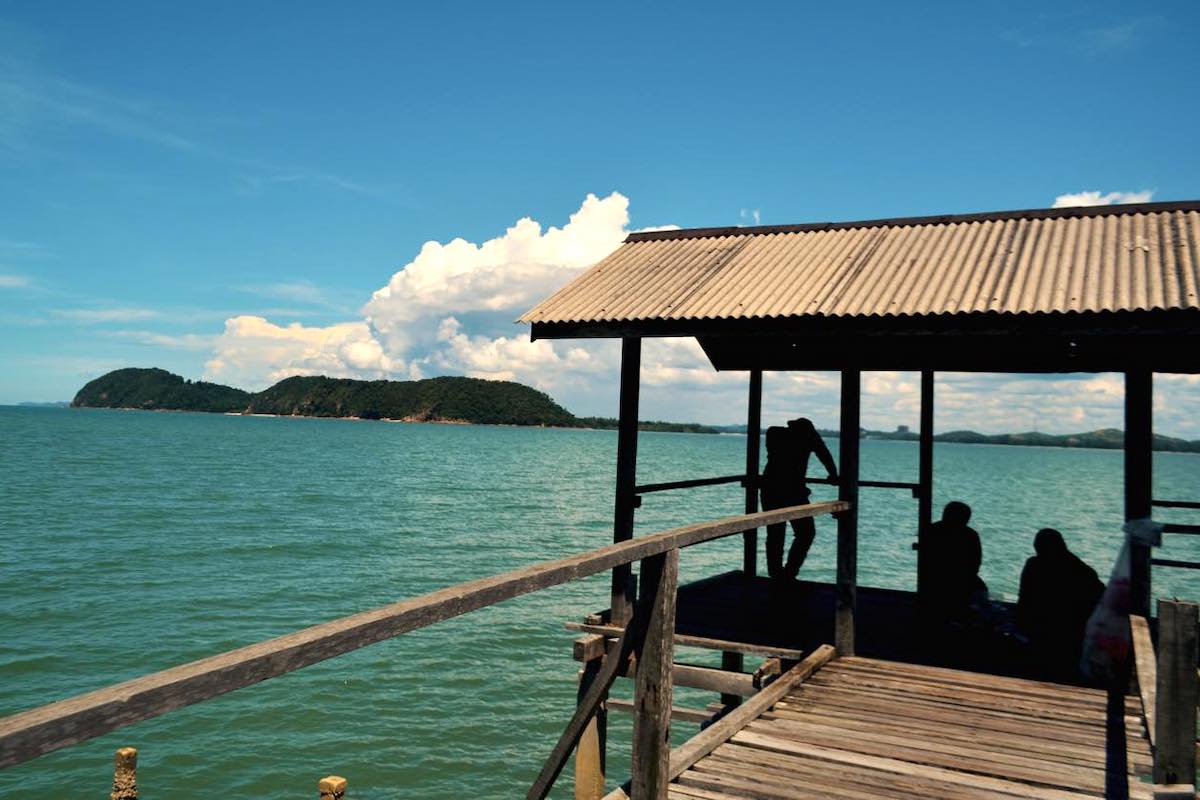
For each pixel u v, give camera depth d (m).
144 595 20.50
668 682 4.05
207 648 16.28
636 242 10.40
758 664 16.67
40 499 40.31
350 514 38.62
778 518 6.11
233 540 29.52
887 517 42.97
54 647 15.98
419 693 14.24
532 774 11.52
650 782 3.98
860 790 4.75
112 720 1.73
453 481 60.66
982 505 51.97
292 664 2.18
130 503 40.09
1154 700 4.82
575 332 7.98
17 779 11.05
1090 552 30.53
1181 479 110.31
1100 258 7.54
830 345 8.59
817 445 9.21
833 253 8.84
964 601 8.66
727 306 7.64
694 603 9.62
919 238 8.92
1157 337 6.59
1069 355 9.98
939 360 10.47
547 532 33.78
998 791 4.75
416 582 23.12
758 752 5.34
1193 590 23.16
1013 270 7.58
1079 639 7.43
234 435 143.25
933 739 5.60
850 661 7.56
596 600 21.09
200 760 11.67
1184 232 7.87
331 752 11.98
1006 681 7.00
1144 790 4.79
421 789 11.03
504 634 17.73
